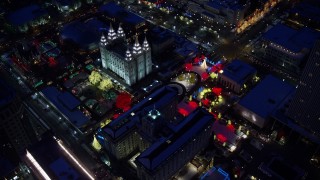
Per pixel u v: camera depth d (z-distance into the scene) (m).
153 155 197.25
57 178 192.62
